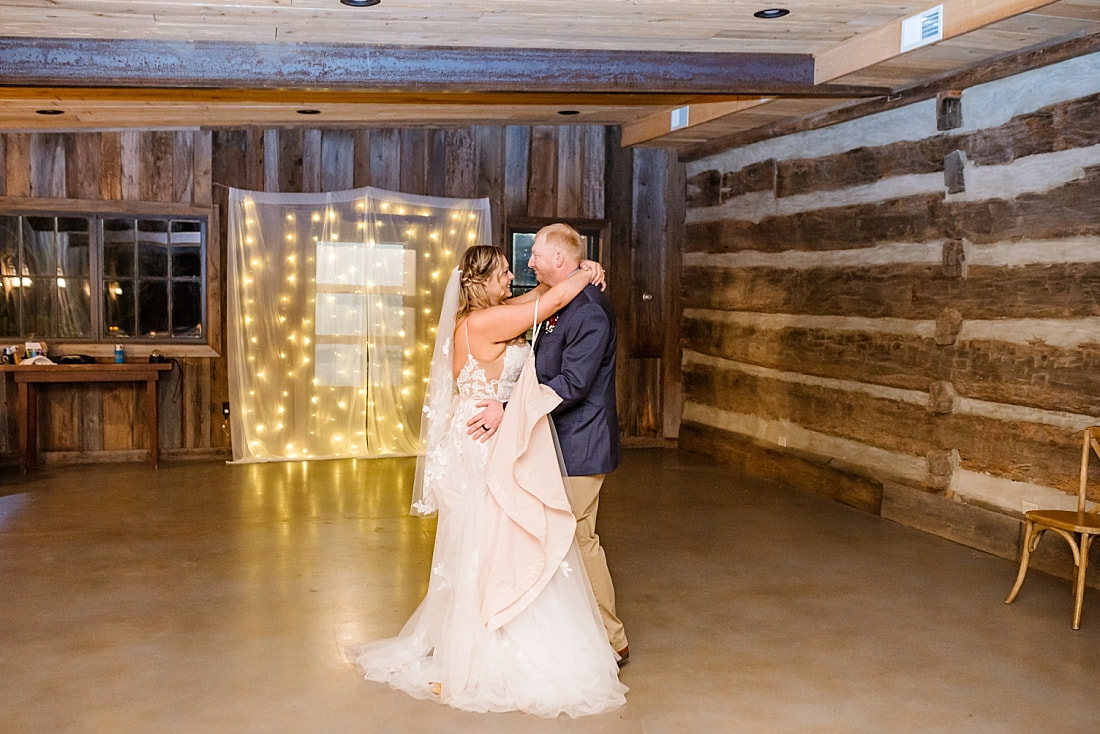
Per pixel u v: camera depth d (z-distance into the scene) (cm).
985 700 332
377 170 797
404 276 787
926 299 570
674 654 371
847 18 464
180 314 776
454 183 813
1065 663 366
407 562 486
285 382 766
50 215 741
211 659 358
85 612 408
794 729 307
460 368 348
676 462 792
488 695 321
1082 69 464
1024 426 500
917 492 571
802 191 689
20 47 455
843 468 643
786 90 541
